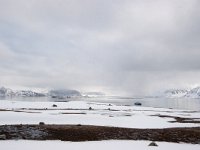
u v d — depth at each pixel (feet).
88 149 102.17
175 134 132.57
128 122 193.67
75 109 331.57
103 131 133.49
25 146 104.37
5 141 113.29
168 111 362.74
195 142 121.80
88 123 179.01
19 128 129.29
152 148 105.91
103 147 106.11
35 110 292.61
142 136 128.98
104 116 238.07
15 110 280.92
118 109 363.35
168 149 105.40
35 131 126.11
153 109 401.08
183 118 246.27
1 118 192.54
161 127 167.63
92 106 419.54
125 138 126.11
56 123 173.27
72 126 144.77
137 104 633.61
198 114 314.96
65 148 102.83
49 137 121.60
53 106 383.65
